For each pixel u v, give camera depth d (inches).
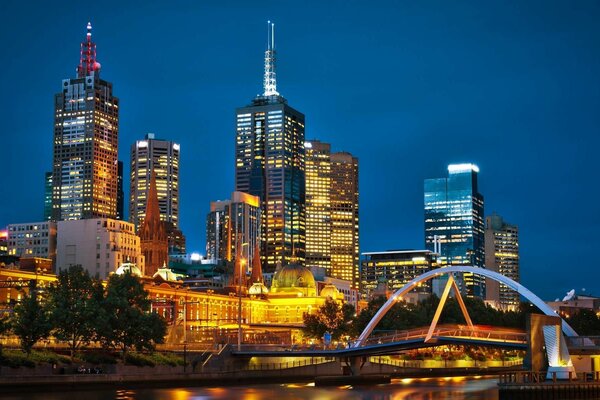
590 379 6112.2
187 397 7229.3
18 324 7834.6
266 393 7824.8
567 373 6151.6
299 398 7322.8
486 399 7229.3
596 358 6766.7
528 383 5831.7
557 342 6363.2
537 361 6417.3
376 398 7377.0
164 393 7608.3
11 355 7509.8
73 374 7618.1
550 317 6520.7
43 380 7194.9
